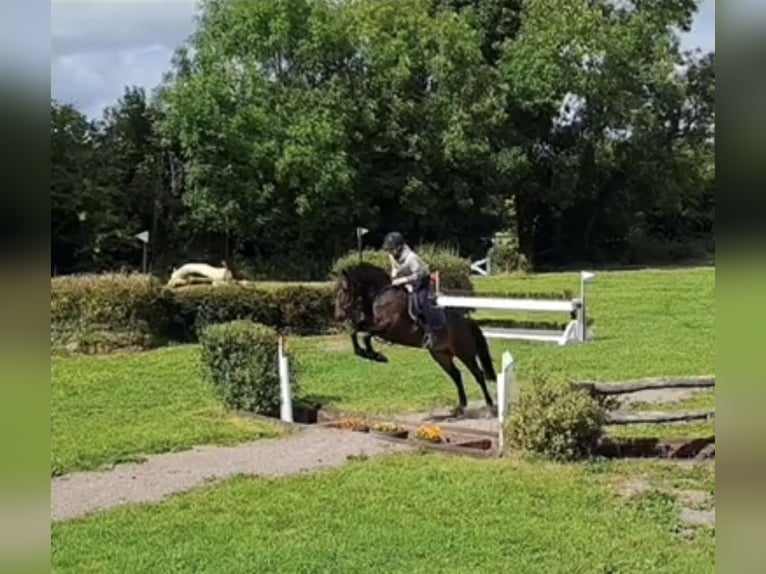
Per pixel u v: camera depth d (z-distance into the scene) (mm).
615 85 46125
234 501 8570
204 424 12227
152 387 15555
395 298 12688
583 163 47375
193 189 40688
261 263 42031
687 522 7578
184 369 17344
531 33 46438
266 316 22438
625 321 21938
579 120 47094
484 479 9031
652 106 47656
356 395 14430
